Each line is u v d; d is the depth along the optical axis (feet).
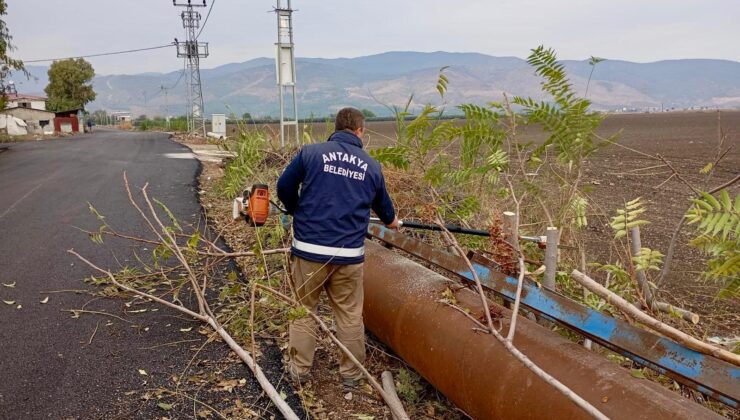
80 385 12.03
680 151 75.20
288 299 12.27
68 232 25.55
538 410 8.22
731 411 10.38
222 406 11.44
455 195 18.22
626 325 8.72
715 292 18.42
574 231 16.28
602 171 53.26
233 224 27.14
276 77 45.44
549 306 9.96
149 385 12.11
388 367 13.57
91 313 15.93
